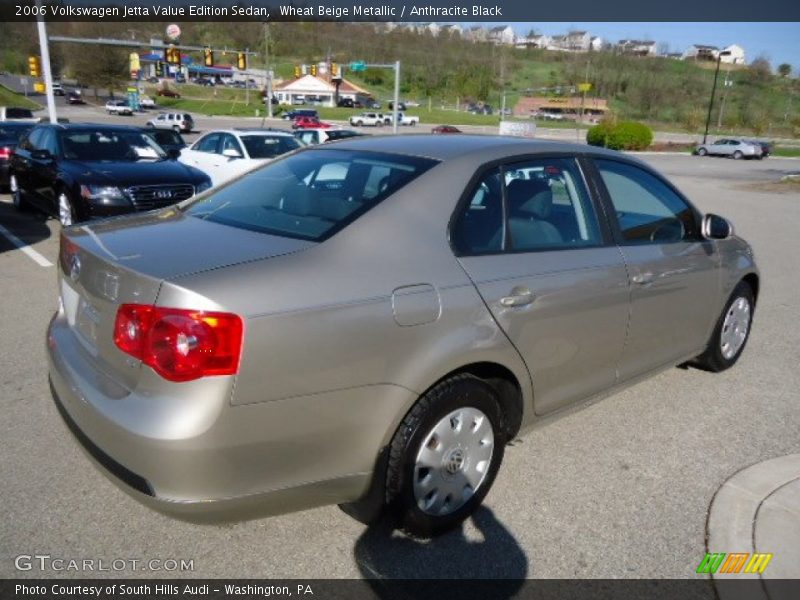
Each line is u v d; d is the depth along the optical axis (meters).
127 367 2.28
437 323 2.52
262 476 2.25
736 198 19.34
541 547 2.75
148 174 8.60
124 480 2.25
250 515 2.31
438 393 2.58
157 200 8.52
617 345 3.40
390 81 128.62
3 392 4.00
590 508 3.03
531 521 2.92
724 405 4.19
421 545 2.74
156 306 2.15
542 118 102.94
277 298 2.20
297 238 2.55
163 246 2.50
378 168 2.94
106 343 2.40
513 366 2.83
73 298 2.76
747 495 3.14
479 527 2.87
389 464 2.54
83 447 2.43
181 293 2.12
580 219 3.29
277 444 2.24
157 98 89.81
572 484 3.22
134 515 2.87
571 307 3.03
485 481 2.87
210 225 2.81
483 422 2.79
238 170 11.67
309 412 2.27
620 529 2.88
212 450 2.13
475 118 90.31
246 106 86.94
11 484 3.05
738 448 3.63
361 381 2.36
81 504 2.93
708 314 4.16
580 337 3.14
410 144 3.19
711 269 4.05
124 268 2.29
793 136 98.12
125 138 9.62
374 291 2.39
